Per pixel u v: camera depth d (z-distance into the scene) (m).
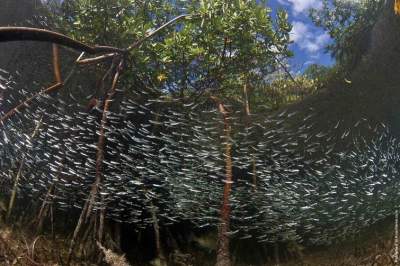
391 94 4.00
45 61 3.39
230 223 3.54
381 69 4.13
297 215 3.55
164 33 4.04
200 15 3.79
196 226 3.60
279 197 3.50
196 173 3.33
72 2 3.93
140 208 3.45
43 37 1.52
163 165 3.33
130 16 4.00
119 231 3.43
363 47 4.97
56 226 3.28
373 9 5.34
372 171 3.71
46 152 3.20
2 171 3.24
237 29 3.86
